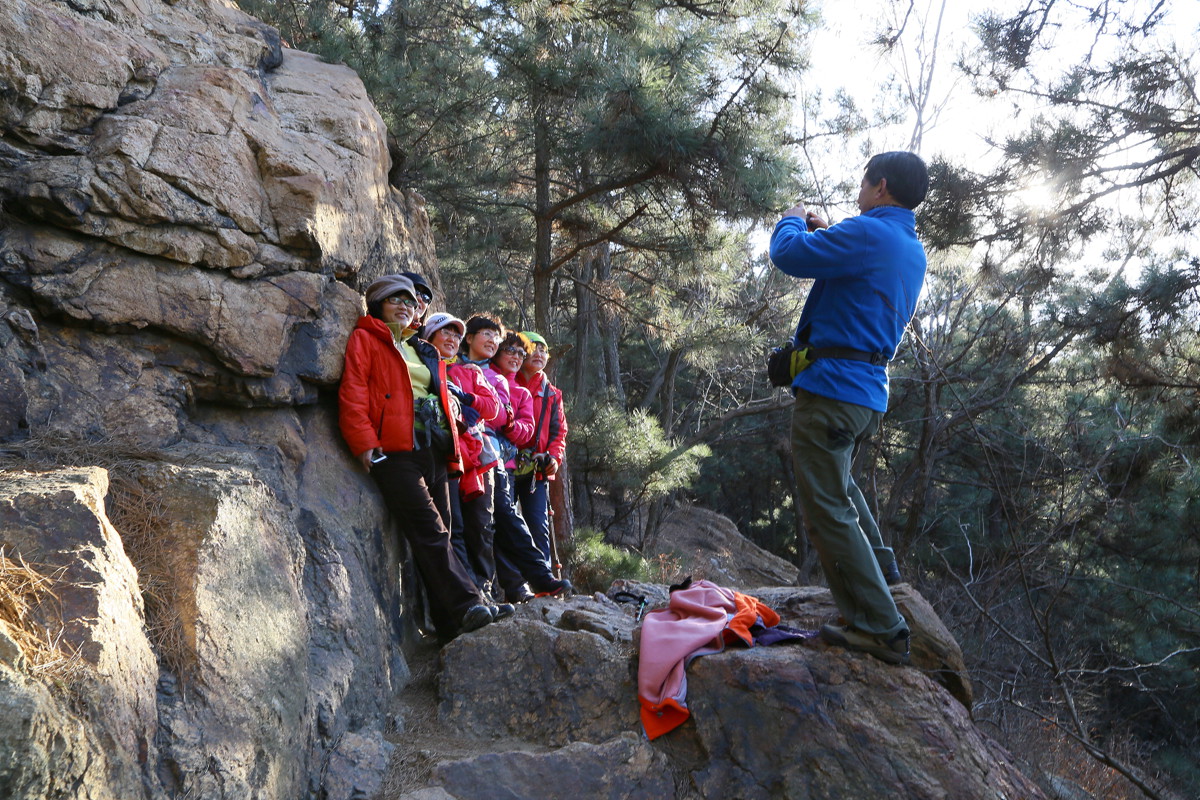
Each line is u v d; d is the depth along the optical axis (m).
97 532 2.24
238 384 3.67
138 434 3.23
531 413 5.52
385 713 3.71
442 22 10.36
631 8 9.81
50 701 1.75
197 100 3.93
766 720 3.37
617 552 9.46
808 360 3.43
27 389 2.97
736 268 12.45
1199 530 10.47
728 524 19.58
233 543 2.74
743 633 3.71
